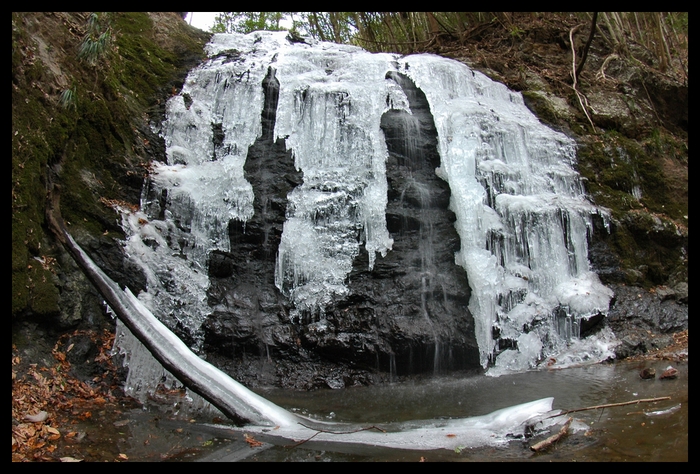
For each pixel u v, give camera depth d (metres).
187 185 6.77
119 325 5.30
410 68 8.55
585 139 8.75
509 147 8.02
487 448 3.86
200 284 6.34
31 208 4.98
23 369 4.47
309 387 5.88
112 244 5.87
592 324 6.83
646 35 13.62
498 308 6.64
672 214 8.46
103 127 6.50
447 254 7.06
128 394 4.98
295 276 6.67
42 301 4.79
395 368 6.16
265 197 7.12
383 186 7.39
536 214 7.25
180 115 7.50
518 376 5.95
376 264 6.88
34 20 6.09
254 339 6.16
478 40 12.16
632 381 5.25
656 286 7.64
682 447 3.52
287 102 7.72
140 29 8.36
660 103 10.53
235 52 8.76
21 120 5.16
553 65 10.73
